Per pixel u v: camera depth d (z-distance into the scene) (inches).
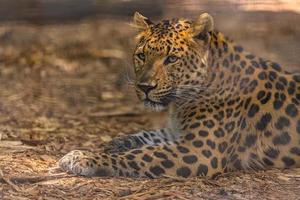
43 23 959.6
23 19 957.2
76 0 956.6
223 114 472.1
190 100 474.9
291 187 448.1
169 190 434.9
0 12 950.4
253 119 478.6
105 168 455.8
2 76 819.4
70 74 831.1
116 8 954.7
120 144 518.9
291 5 955.3
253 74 482.3
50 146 556.1
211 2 900.0
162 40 470.6
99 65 856.9
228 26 903.1
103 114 692.1
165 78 468.4
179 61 468.8
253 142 478.6
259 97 481.1
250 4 923.4
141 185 443.5
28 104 716.0
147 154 460.4
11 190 438.0
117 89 778.8
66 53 894.4
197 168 458.9
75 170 458.0
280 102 483.2
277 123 481.1
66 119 668.7
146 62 472.7
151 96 469.1
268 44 860.0
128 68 810.2
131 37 932.0
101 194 431.8
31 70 840.9
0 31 941.8
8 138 585.0
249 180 457.1
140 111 706.2
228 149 470.0
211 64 475.2
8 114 678.5
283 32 890.1
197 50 470.9
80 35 941.8
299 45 844.0
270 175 466.9
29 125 639.8
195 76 471.5
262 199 427.8
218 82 475.2
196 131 467.8
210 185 445.1
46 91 764.6
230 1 909.2
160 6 892.6
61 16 960.9
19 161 495.2
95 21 967.0
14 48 909.2
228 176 464.1
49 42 921.5
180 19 486.3
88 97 746.8
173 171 457.1
